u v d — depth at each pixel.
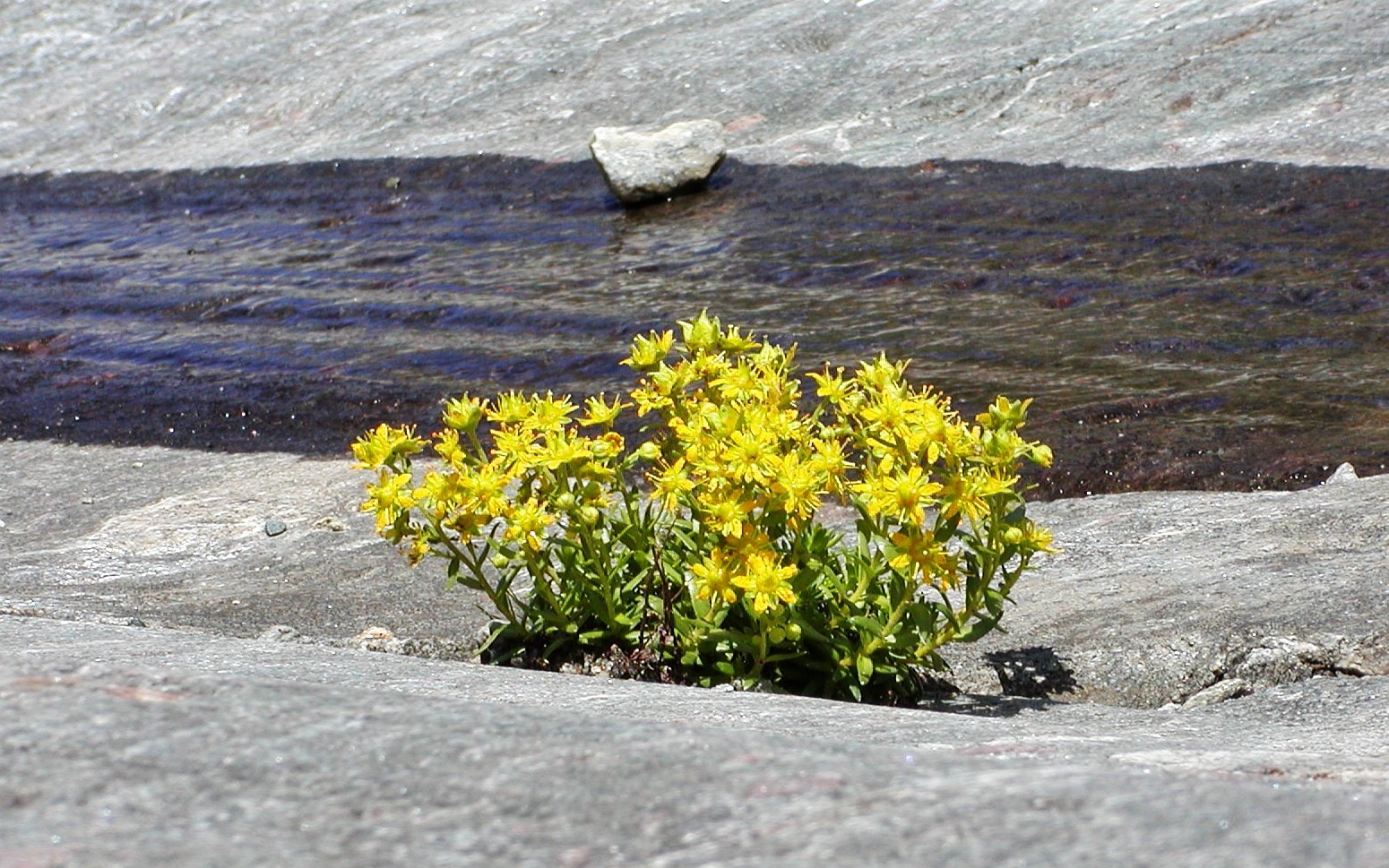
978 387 7.91
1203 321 8.77
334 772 1.64
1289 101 12.63
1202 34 13.88
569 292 10.80
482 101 16.14
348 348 9.86
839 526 5.64
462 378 8.94
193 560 5.85
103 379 9.56
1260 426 6.86
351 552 5.66
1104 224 10.98
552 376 8.88
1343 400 7.20
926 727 2.76
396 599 4.86
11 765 1.61
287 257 12.80
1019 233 10.99
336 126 16.47
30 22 20.06
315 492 6.77
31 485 7.41
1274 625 4.07
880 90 14.45
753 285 10.52
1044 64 14.12
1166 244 10.37
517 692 3.11
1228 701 3.78
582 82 15.97
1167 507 5.63
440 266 11.94
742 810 1.54
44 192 16.52
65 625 3.78
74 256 13.67
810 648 3.80
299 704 1.89
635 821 1.52
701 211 12.79
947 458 3.52
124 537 6.28
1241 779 1.85
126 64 19.06
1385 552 4.67
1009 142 13.10
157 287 12.19
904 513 3.48
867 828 1.47
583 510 3.79
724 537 3.67
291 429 8.14
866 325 9.32
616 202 13.37
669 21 16.84
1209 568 4.69
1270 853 1.36
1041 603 4.48
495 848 1.45
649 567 3.98
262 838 1.45
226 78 18.19
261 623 4.62
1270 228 10.47
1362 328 8.40
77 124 18.02
